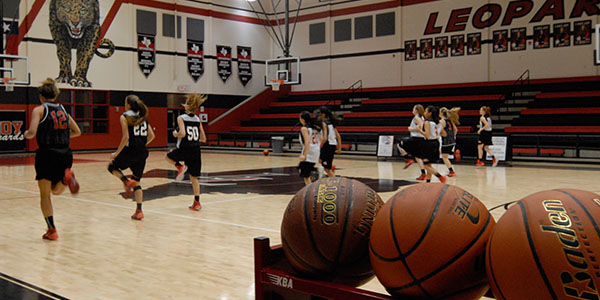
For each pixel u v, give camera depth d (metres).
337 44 24.44
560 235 1.59
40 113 4.97
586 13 18.30
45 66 18.97
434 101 20.31
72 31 19.59
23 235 5.47
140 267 4.13
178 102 23.67
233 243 5.00
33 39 18.62
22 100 18.59
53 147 5.06
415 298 1.93
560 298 1.55
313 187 2.28
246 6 25.23
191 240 5.15
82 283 3.69
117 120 21.11
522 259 1.63
